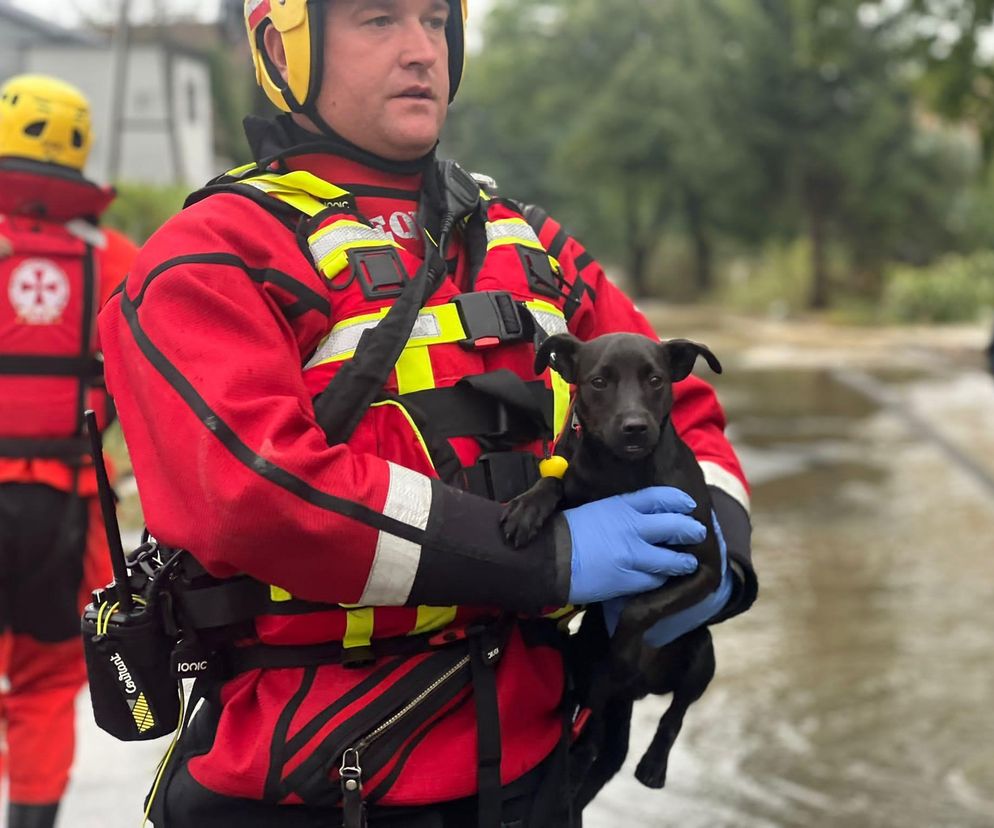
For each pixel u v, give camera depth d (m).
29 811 3.54
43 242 3.58
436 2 2.06
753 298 40.69
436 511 1.75
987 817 3.97
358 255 1.92
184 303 1.80
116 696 1.95
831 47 24.41
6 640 3.60
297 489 1.67
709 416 2.25
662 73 41.91
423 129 2.03
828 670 5.46
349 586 1.72
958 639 5.89
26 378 3.55
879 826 3.91
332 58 2.00
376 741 1.83
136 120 27.98
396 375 1.90
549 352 2.00
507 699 1.91
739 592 2.09
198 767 1.89
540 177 64.00
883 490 9.78
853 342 26.34
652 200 45.22
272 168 2.10
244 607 1.85
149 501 1.81
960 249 38.38
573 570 1.80
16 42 27.64
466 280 2.08
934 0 20.59
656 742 2.20
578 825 2.12
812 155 37.34
